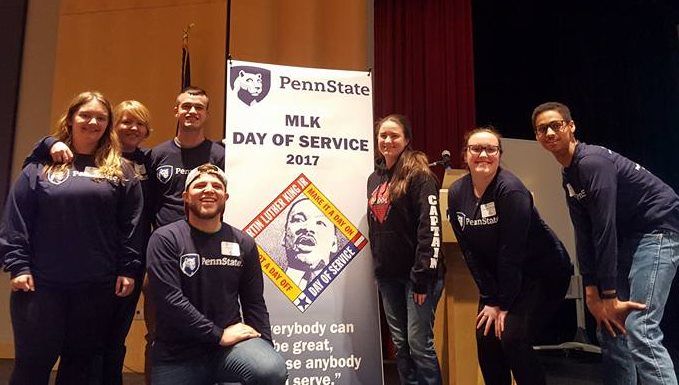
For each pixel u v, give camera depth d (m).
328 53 4.31
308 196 2.48
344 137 2.56
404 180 2.35
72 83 4.26
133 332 3.87
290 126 2.51
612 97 5.31
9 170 4.22
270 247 2.41
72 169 2.10
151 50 4.26
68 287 2.02
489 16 5.33
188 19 4.27
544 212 4.81
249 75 2.49
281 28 4.30
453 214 2.39
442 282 2.41
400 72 4.79
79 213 2.04
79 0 4.34
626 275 2.22
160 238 2.02
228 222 2.38
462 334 2.60
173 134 4.16
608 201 2.07
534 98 5.40
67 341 2.11
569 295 4.73
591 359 4.37
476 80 5.27
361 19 4.33
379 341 2.45
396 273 2.35
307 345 2.38
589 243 2.26
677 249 2.15
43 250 2.01
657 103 5.11
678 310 2.92
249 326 2.09
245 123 2.46
